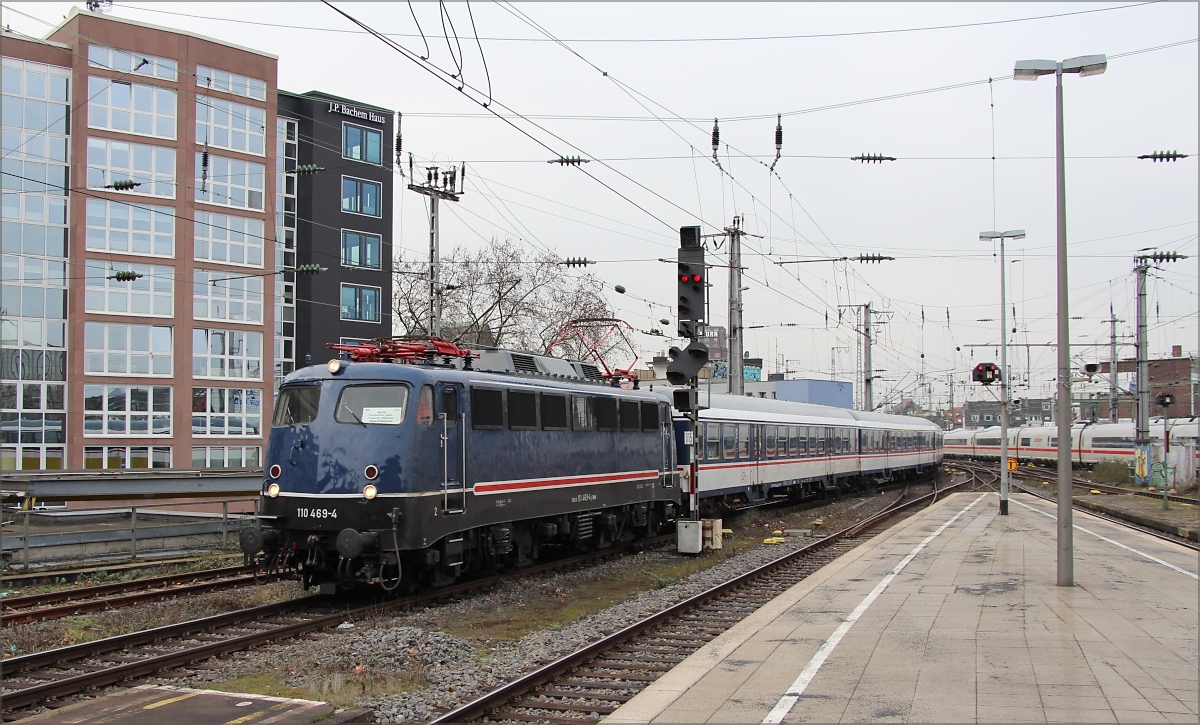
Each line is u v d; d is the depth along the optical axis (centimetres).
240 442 4344
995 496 3866
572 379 1966
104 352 3956
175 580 1634
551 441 1789
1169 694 809
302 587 1559
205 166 4084
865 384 4628
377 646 1090
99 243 3950
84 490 2250
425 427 1432
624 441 2094
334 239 5016
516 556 1781
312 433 1424
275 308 4694
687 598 1482
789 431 3400
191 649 1058
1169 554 1833
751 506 3231
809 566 1886
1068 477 1434
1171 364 7119
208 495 2486
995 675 880
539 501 1741
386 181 5262
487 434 1591
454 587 1557
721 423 2792
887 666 923
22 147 3784
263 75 4441
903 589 1412
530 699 923
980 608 1235
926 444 5562
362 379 1443
